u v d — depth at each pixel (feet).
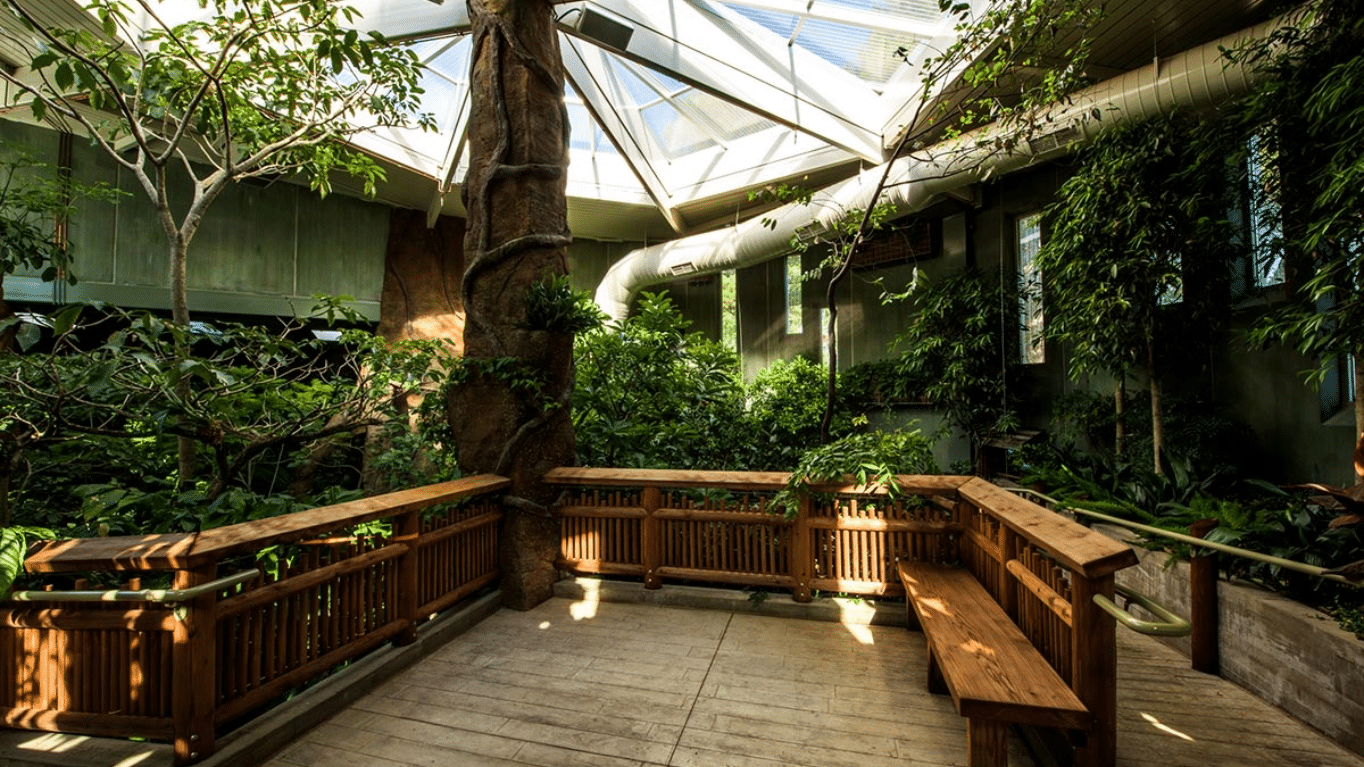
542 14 14.38
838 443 12.34
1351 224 9.61
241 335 11.09
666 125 32.45
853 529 11.77
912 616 11.02
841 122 24.58
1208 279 16.78
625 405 18.85
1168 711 8.22
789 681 8.99
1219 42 16.30
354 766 6.88
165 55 11.48
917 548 11.38
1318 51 11.66
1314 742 7.38
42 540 7.06
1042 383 27.73
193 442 12.25
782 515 11.99
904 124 23.45
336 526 8.18
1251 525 9.93
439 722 7.86
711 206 36.68
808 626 11.31
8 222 13.17
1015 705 5.57
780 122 23.52
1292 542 9.43
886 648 10.22
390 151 27.66
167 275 28.35
